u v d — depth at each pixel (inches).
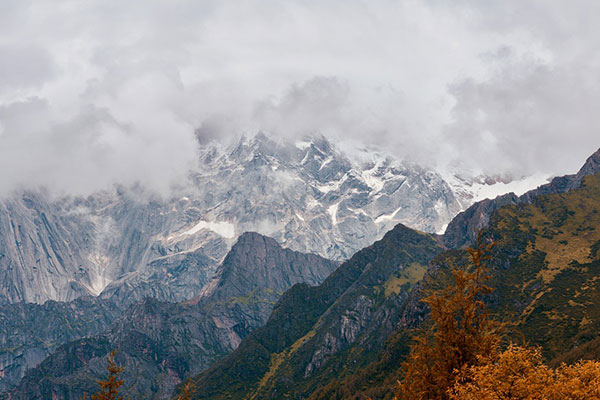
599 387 2714.1
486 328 3452.3
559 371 2928.2
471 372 3154.5
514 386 2856.8
